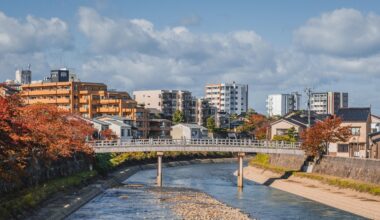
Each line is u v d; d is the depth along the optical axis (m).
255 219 52.88
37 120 62.06
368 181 69.06
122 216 53.91
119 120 130.25
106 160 97.06
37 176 61.59
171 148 86.62
